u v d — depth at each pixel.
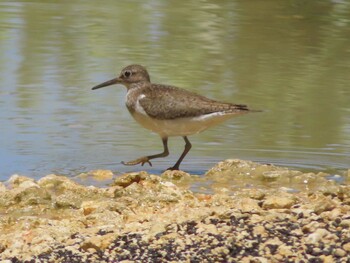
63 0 27.22
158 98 14.95
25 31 23.39
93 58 21.25
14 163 14.84
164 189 13.07
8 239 10.98
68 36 23.00
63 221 11.70
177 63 21.05
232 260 9.65
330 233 10.09
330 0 27.08
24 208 12.61
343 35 23.72
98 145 15.95
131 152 15.73
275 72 20.62
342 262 9.46
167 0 27.55
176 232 10.47
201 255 9.82
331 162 15.31
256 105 18.39
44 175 14.37
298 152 15.79
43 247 10.38
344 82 19.95
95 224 11.48
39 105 17.89
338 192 12.80
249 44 22.91
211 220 10.84
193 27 24.28
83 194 13.07
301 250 9.79
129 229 10.90
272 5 26.84
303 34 23.81
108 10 26.06
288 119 17.61
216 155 15.69
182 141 16.41
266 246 9.92
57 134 16.34
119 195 13.06
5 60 20.75
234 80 20.00
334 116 17.77
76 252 10.20
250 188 13.61
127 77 15.62
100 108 17.92
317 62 21.45
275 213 11.02
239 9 26.38
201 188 13.77
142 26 24.28
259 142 16.28
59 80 19.48
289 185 13.98
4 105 17.75
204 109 14.70
